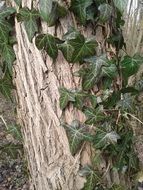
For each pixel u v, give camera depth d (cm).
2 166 69
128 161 39
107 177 38
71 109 35
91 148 36
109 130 36
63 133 36
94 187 37
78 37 33
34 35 33
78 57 33
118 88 36
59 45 33
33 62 35
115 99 35
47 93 35
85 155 37
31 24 33
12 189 65
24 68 36
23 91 37
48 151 37
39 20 33
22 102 38
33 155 40
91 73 34
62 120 36
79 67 34
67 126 35
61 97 35
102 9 32
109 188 38
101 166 37
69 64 34
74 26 33
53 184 38
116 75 34
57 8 32
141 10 70
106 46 35
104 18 33
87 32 34
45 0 31
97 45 33
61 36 33
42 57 34
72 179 37
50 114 36
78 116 36
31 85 36
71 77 34
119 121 36
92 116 35
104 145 36
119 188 38
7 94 40
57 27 33
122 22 36
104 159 37
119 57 36
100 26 34
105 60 34
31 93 36
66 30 33
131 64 35
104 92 35
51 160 38
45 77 35
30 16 33
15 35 36
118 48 36
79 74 34
